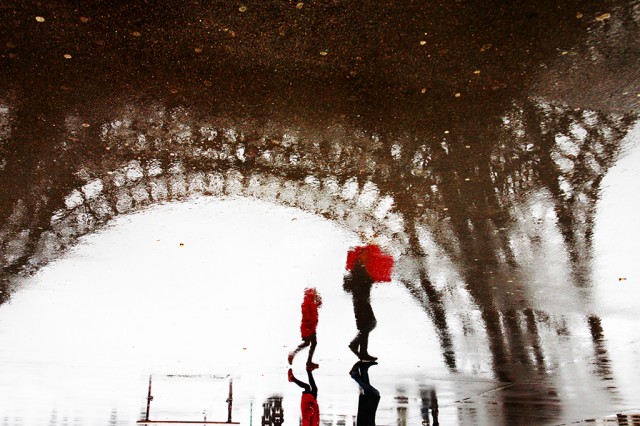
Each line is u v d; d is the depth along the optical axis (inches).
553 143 130.4
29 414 475.8
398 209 156.3
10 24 101.2
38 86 113.3
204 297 208.7
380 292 201.5
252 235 169.0
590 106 118.5
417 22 102.2
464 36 104.7
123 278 191.8
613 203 151.9
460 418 470.6
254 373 311.0
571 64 109.2
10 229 158.9
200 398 391.5
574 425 499.8
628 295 202.5
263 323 233.1
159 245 172.2
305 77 113.1
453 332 239.5
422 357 274.7
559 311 217.2
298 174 142.3
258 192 149.6
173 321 231.8
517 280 193.5
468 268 185.5
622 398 370.0
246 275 192.1
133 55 107.8
